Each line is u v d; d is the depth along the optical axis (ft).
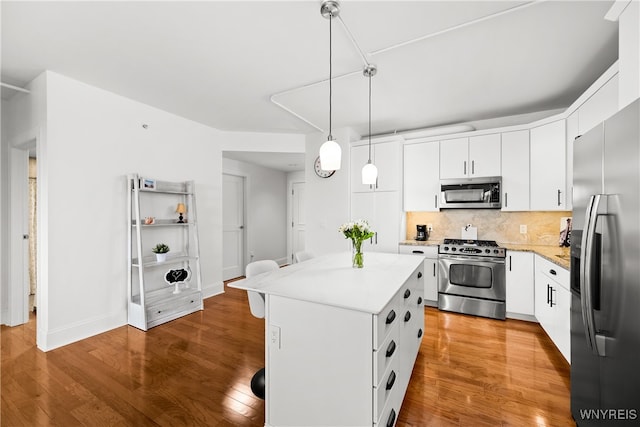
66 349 8.37
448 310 11.60
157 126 11.30
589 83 9.00
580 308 4.84
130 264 10.15
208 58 7.66
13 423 5.48
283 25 6.28
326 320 4.69
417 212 13.89
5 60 7.75
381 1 5.53
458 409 5.90
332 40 6.81
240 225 18.24
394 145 12.91
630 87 4.81
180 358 7.91
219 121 12.89
